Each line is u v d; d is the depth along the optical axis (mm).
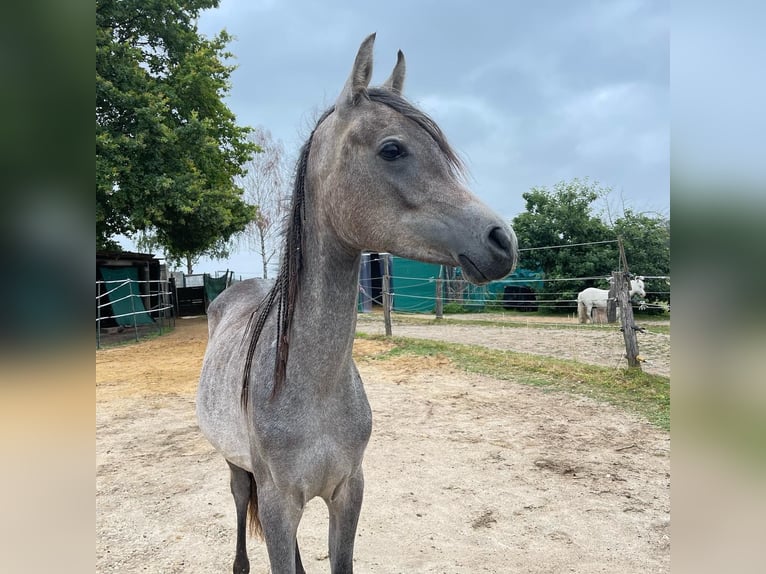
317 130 1767
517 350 9359
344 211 1592
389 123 1547
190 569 2791
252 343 1876
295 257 1736
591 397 6078
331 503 1924
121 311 14539
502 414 5535
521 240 18203
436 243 1486
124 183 12125
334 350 1700
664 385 6242
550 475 3930
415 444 4648
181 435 5148
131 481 3963
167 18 14445
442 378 7398
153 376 8141
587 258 17062
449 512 3363
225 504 3564
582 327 12414
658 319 14453
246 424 1901
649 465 4082
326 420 1728
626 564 2771
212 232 15953
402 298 18625
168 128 12648
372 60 1614
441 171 1538
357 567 2750
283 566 1725
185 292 21141
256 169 25047
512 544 2977
